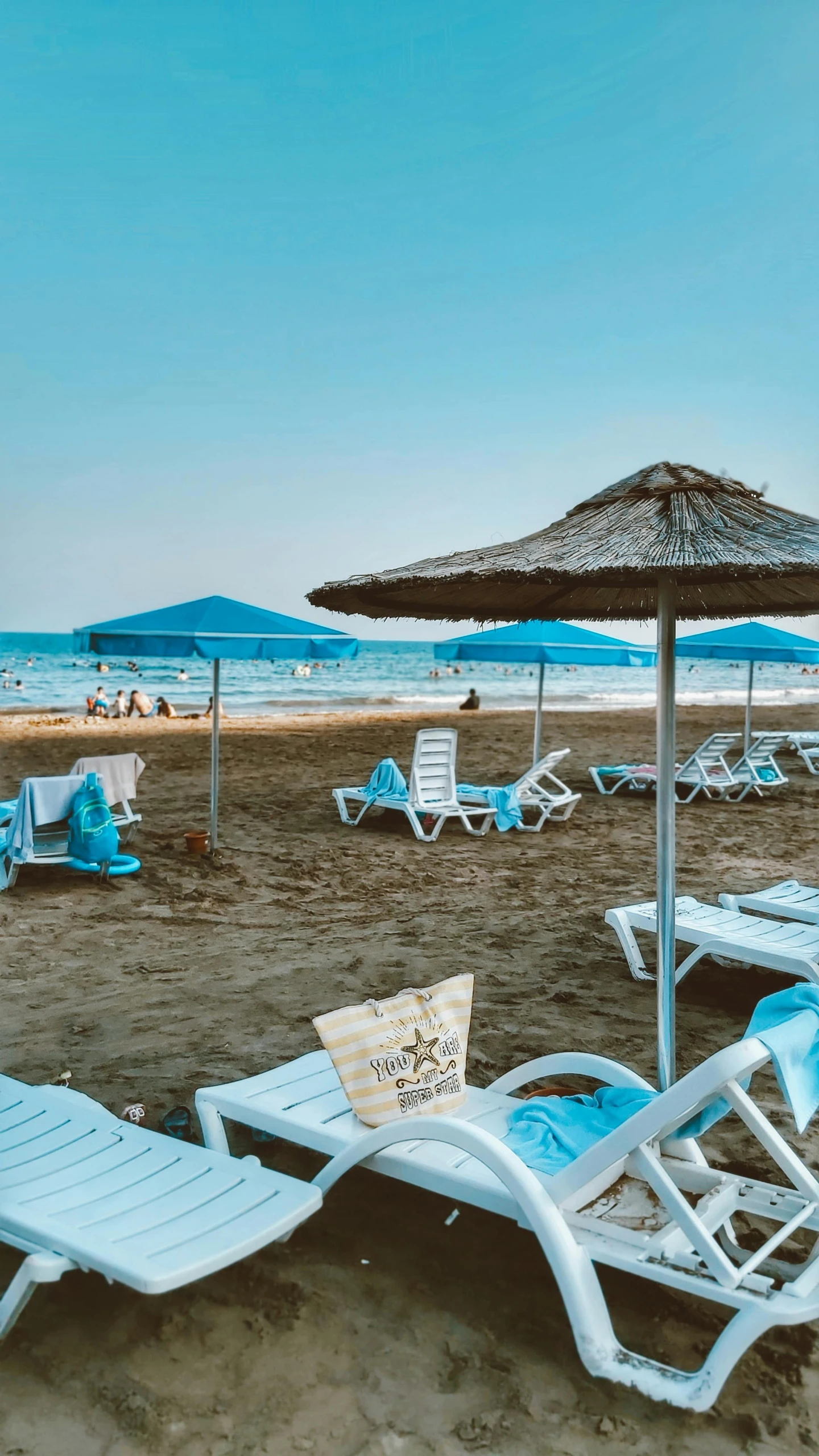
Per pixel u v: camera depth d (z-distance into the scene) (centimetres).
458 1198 272
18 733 2089
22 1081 406
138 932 636
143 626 764
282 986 533
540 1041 459
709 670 6612
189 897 723
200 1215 254
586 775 1476
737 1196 274
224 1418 226
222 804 1152
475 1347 252
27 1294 238
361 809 1115
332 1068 350
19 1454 215
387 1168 284
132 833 886
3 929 640
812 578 256
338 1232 305
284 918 674
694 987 544
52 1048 444
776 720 2708
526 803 1030
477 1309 267
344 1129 301
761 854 912
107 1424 224
